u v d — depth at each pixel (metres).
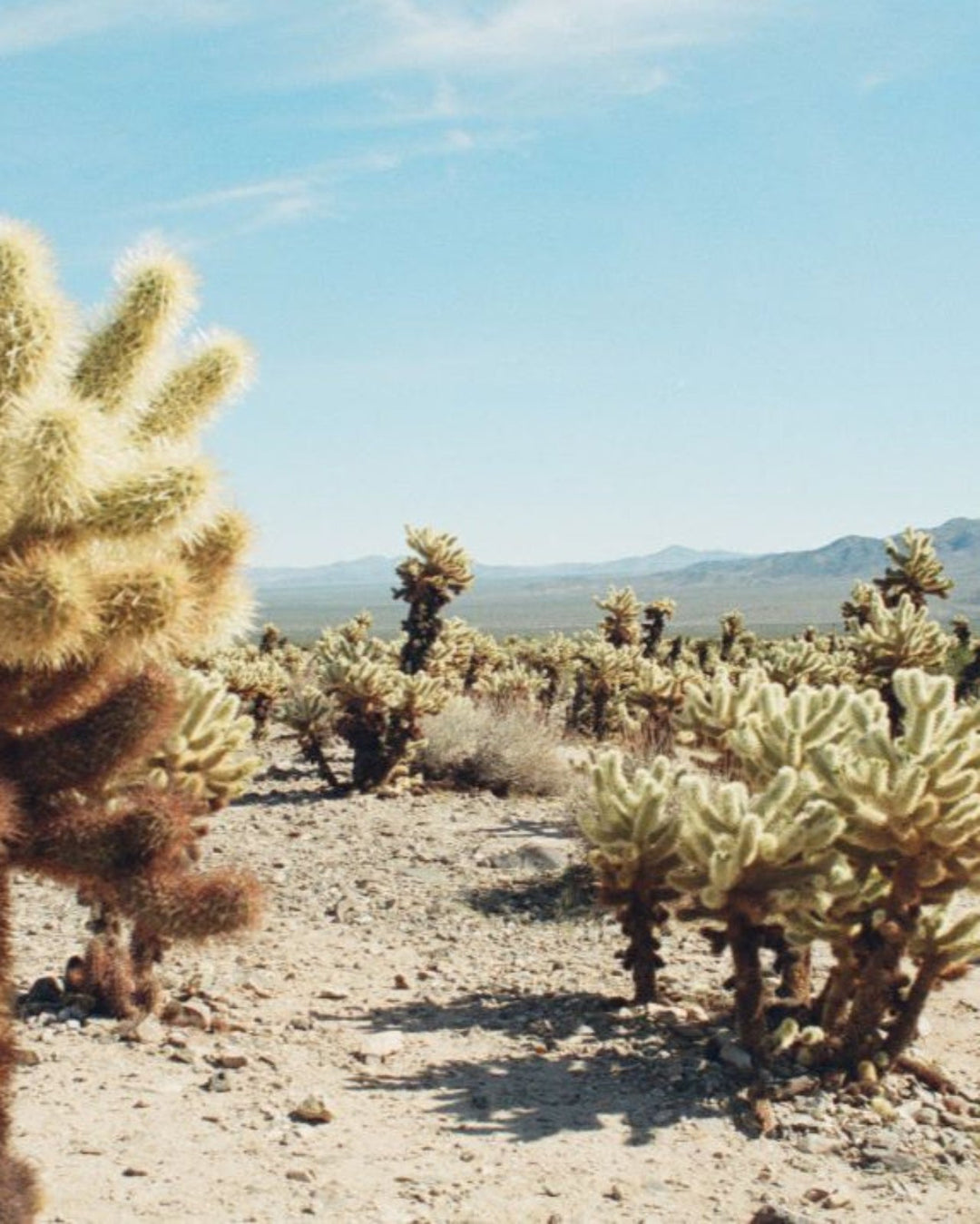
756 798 5.94
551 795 14.55
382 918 8.91
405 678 14.24
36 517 3.30
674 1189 4.70
